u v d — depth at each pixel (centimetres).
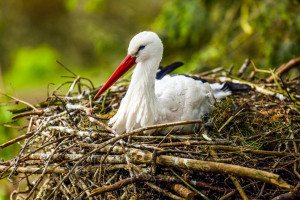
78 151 720
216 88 992
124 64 824
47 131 773
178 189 650
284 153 696
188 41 1583
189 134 854
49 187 761
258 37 1442
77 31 2577
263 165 718
